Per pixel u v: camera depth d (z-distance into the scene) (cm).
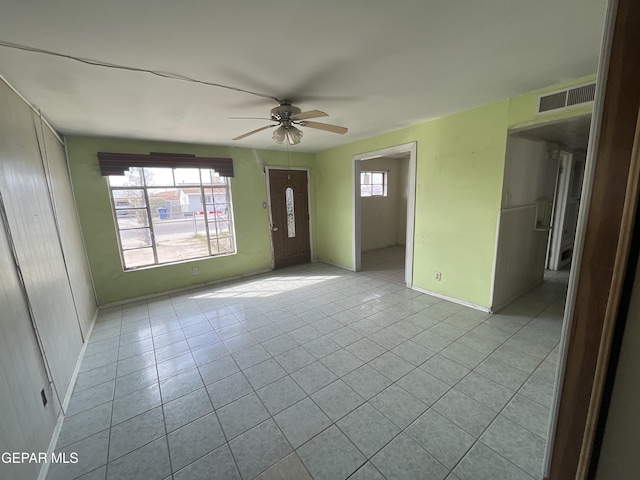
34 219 207
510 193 302
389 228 723
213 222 476
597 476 53
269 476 145
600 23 151
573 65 202
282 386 211
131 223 397
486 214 304
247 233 496
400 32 156
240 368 235
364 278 470
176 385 216
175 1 125
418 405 188
